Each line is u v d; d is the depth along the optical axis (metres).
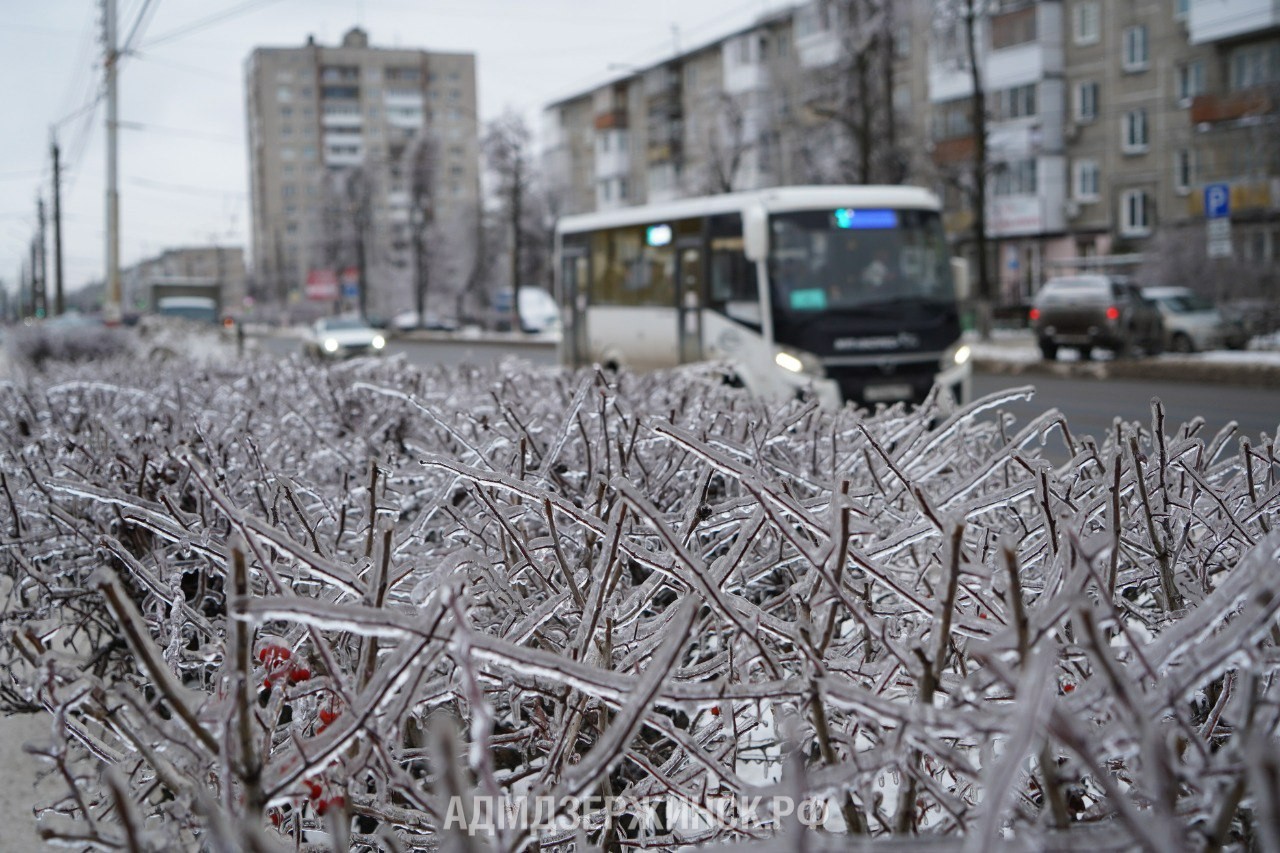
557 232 20.47
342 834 1.85
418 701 2.12
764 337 14.62
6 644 3.42
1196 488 3.03
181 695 1.80
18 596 3.86
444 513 3.37
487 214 81.56
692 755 1.94
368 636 2.12
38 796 4.31
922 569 2.47
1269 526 2.97
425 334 64.56
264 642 2.28
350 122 141.25
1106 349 27.45
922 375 14.73
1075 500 2.91
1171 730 2.03
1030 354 29.77
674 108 72.12
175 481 4.20
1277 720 1.64
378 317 88.19
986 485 3.81
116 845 1.72
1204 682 1.64
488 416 4.91
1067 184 50.72
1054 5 49.69
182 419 5.45
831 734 2.10
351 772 1.99
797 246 14.69
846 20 36.62
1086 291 27.19
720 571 2.31
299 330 92.69
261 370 8.25
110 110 32.81
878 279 14.78
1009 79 50.88
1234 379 22.73
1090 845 1.45
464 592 2.07
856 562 2.12
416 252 83.25
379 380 6.33
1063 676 2.43
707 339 15.78
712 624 2.69
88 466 4.45
